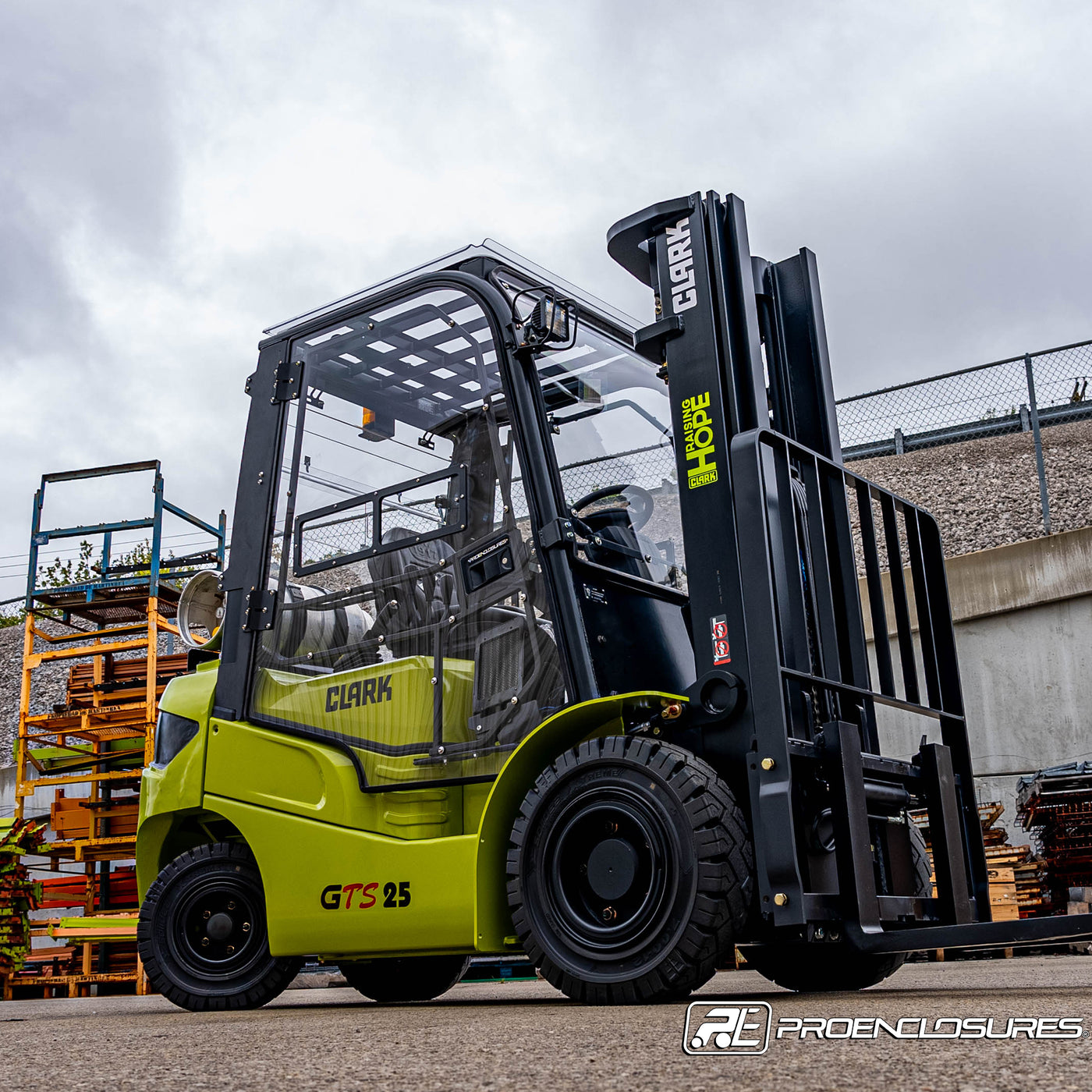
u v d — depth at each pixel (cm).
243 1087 170
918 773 383
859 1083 150
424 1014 332
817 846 340
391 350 434
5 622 2283
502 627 383
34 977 888
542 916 337
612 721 358
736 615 351
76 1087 178
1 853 698
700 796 320
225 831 471
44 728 935
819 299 433
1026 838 1083
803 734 358
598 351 441
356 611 422
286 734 427
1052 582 1117
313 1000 562
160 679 927
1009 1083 146
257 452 468
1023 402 1323
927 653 428
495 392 402
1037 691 1116
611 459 425
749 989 435
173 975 446
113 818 914
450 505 405
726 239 401
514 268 439
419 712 395
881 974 412
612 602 388
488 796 371
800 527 409
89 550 1025
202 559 1020
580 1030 238
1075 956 823
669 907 315
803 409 424
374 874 385
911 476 1752
